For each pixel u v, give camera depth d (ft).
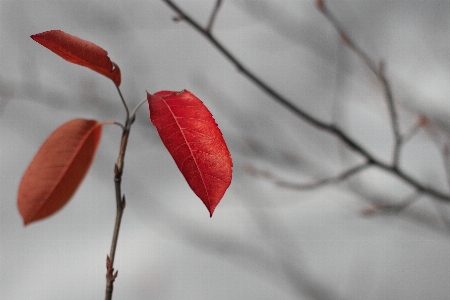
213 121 1.67
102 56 1.70
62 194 1.76
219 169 1.65
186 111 1.67
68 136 1.76
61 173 1.75
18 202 1.74
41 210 1.74
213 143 1.66
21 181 1.74
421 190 2.43
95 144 1.77
